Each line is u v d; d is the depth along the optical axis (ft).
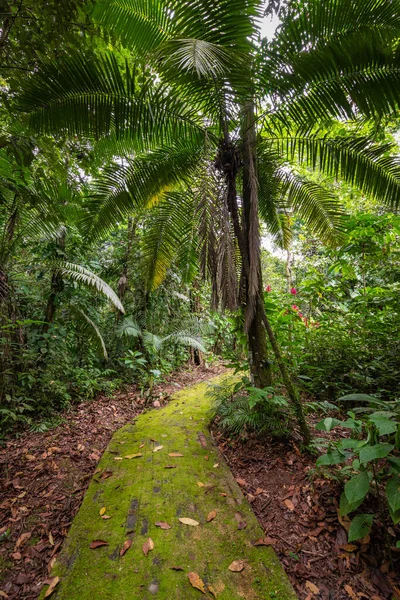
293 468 7.14
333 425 5.17
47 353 12.71
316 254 21.48
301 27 6.20
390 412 4.64
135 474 7.39
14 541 5.81
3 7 6.57
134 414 12.28
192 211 10.34
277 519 5.78
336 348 11.33
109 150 9.14
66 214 11.17
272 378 8.88
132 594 4.37
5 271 11.09
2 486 7.47
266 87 6.88
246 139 7.67
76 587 4.53
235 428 8.67
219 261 7.23
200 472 7.35
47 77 6.45
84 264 15.55
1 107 7.89
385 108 7.04
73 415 11.86
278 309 10.41
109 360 16.52
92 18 7.82
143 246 11.50
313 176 15.93
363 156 8.07
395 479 4.21
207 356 22.97
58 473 8.06
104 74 6.68
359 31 6.13
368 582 4.42
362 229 10.85
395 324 10.45
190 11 6.22
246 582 4.49
